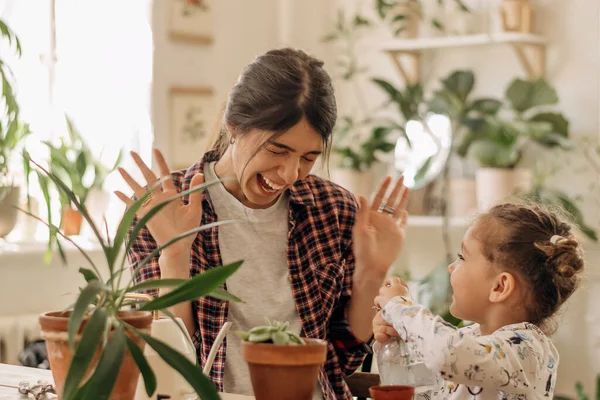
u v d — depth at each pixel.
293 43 4.14
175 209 1.55
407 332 1.46
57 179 1.09
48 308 3.32
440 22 3.84
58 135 3.54
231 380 1.71
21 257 3.21
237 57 4.05
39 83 3.52
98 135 3.67
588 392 3.44
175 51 3.79
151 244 1.73
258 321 1.75
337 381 1.77
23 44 3.47
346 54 4.21
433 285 3.43
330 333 1.83
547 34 3.56
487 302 1.65
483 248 1.65
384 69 4.09
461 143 3.55
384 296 1.58
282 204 1.81
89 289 0.99
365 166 3.87
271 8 4.19
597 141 3.45
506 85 3.68
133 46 3.72
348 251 1.85
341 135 3.94
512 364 1.45
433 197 3.78
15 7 3.45
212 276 1.03
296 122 1.54
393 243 1.73
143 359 1.00
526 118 3.56
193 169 1.79
